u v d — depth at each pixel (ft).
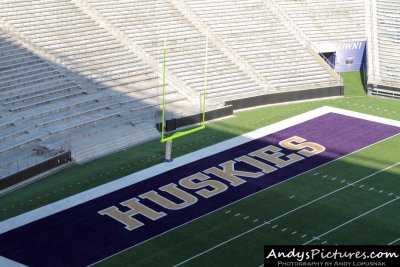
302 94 162.71
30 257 97.66
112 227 105.70
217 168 125.49
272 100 159.84
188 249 100.42
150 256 98.48
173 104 150.20
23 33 153.38
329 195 116.98
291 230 105.91
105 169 124.26
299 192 117.70
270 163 128.16
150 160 128.06
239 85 160.56
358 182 121.80
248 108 157.17
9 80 141.08
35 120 133.90
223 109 150.10
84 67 152.25
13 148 125.49
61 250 99.50
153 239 102.73
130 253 99.14
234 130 143.33
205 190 117.50
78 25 160.76
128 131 137.18
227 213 110.42
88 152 128.88
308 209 112.27
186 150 132.98
